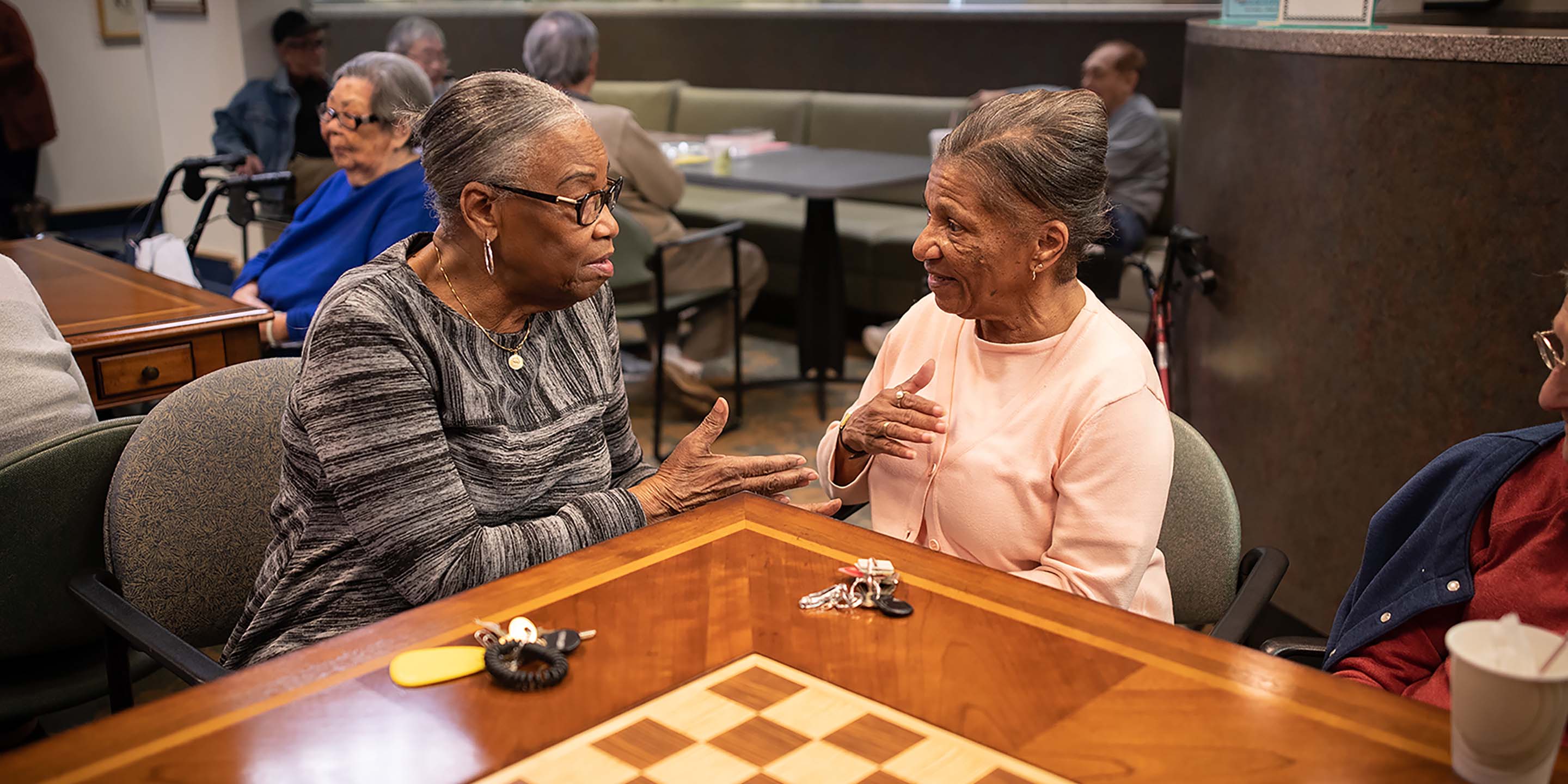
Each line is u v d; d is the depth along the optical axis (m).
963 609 1.31
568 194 1.53
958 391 1.72
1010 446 1.64
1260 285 2.86
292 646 1.56
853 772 1.03
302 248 3.15
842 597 1.33
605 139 4.25
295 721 1.09
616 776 1.02
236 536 1.88
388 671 1.18
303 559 1.58
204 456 1.86
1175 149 5.10
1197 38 3.15
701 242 4.35
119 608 1.66
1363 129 2.49
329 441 1.50
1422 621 1.50
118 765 1.02
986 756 1.05
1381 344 2.53
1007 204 1.53
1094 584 1.54
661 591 1.35
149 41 5.53
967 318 1.64
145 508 1.81
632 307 4.11
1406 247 2.44
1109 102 4.93
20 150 4.65
